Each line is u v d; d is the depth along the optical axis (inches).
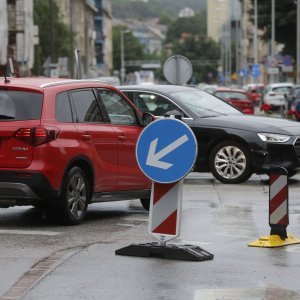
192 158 522.9
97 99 730.8
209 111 1034.7
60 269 508.1
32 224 694.5
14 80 695.7
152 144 530.9
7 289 459.5
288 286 468.8
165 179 529.3
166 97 1031.0
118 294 449.4
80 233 647.1
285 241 597.0
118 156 740.0
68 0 6284.5
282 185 594.2
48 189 663.1
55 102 681.6
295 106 2143.2
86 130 702.5
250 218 720.3
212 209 774.5
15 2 3713.1
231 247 585.0
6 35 3358.8
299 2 3415.4
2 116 671.1
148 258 542.0
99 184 719.1
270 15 4227.4
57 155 666.8
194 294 449.1
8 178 661.3
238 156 995.9
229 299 438.6
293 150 976.9
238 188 952.9
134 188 761.6
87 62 5433.1
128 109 767.1
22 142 661.3
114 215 759.1
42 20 4507.9
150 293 451.2
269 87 3368.6
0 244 594.9
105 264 522.6
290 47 4212.6
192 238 621.0
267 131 986.1
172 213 539.5
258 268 514.6
